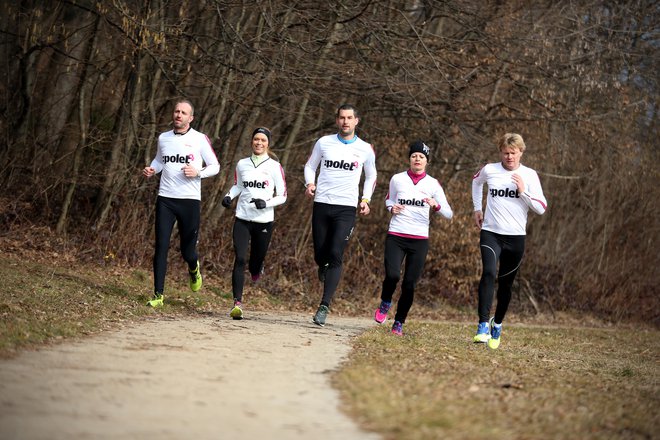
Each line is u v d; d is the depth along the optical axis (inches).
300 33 1366.9
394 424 401.4
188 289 1227.2
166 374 505.4
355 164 871.7
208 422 390.6
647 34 1879.9
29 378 469.1
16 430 359.9
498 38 1573.6
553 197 2155.5
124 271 1228.5
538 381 600.7
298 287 1489.9
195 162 880.3
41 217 1339.8
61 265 1176.2
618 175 1987.0
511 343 979.9
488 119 1672.0
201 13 1346.0
